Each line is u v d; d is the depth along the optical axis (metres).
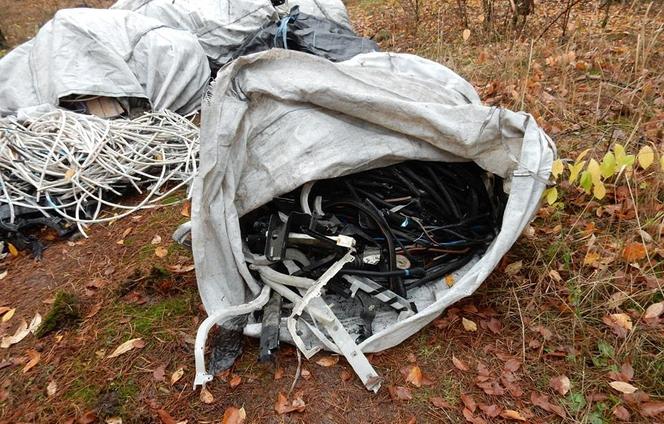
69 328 2.10
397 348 1.83
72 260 2.57
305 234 1.88
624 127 2.88
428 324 1.90
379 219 1.92
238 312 1.80
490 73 3.89
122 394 1.76
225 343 1.86
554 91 3.48
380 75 2.03
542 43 4.17
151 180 3.20
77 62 3.63
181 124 3.58
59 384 1.84
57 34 3.66
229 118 1.72
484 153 1.86
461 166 2.06
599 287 1.93
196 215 1.72
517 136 1.79
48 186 2.81
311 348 1.80
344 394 1.69
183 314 2.09
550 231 2.28
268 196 1.81
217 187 1.72
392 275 1.87
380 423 1.59
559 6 5.08
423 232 2.01
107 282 2.35
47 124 3.15
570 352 1.74
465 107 1.81
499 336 1.85
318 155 1.78
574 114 3.10
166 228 2.74
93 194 3.00
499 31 4.71
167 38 3.94
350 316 1.93
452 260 2.10
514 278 2.06
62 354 1.96
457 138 1.80
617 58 3.69
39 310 2.24
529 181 1.70
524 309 1.92
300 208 1.94
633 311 1.85
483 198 2.11
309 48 4.08
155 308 2.14
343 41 4.19
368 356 1.81
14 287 2.42
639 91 3.16
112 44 3.76
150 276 2.25
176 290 2.22
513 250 2.20
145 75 3.85
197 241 1.75
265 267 1.95
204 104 1.70
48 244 2.73
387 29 5.73
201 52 4.16
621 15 4.54
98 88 3.58
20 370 1.92
